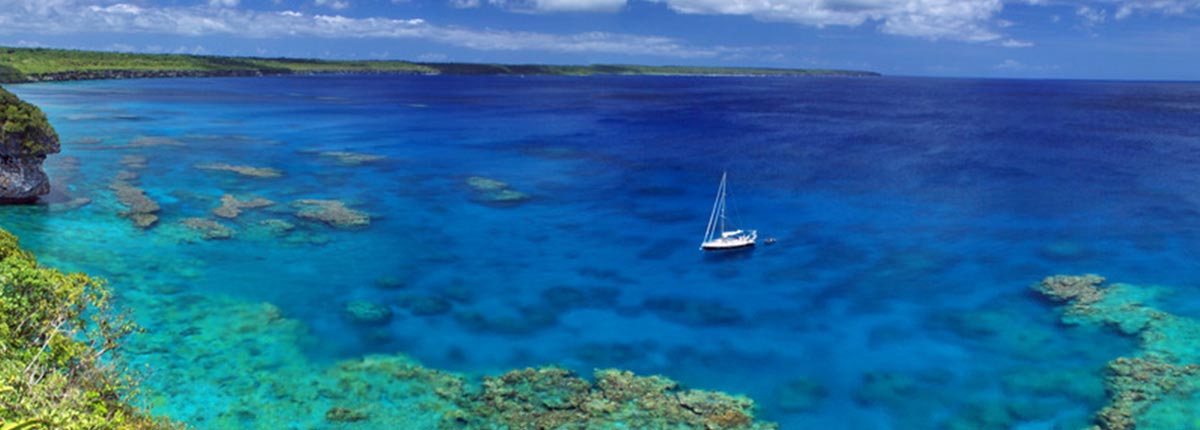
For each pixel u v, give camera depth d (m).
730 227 65.44
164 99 181.12
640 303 48.12
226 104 173.62
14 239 38.97
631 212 70.69
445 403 34.78
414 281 50.97
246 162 90.75
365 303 46.62
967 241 60.78
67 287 29.42
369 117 151.75
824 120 159.38
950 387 37.47
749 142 118.69
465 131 129.50
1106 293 48.38
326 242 58.62
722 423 33.62
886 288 50.69
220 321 42.88
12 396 21.86
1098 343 41.53
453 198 74.75
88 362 27.83
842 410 35.38
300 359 38.78
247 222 62.88
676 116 167.12
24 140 65.69
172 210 66.00
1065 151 107.38
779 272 54.00
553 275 53.06
